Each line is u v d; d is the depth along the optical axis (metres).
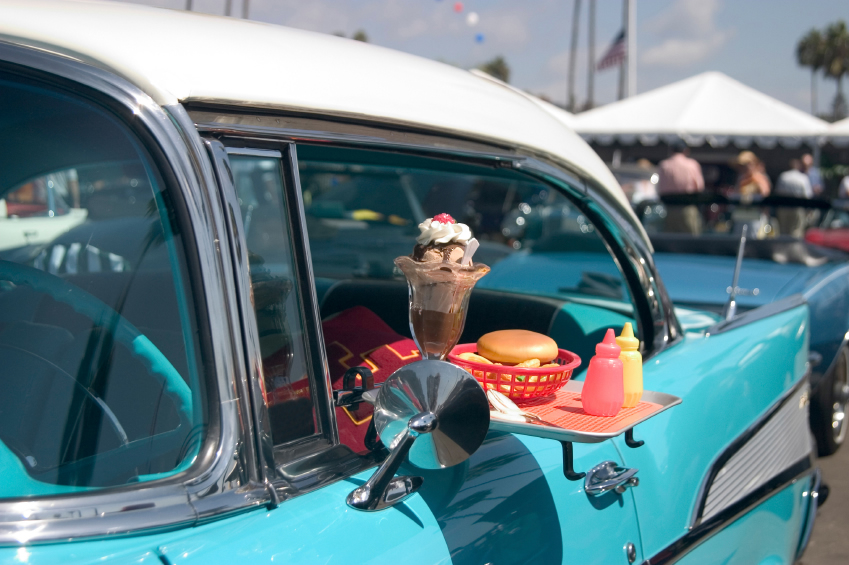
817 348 3.66
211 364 0.83
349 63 1.08
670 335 1.74
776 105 11.52
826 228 4.95
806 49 65.19
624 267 1.66
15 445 0.88
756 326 2.00
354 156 1.84
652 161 13.95
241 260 0.86
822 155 21.11
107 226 1.01
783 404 1.96
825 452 4.01
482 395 0.85
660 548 1.35
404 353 1.41
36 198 1.16
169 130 0.83
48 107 0.88
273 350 0.91
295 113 0.95
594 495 1.18
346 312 1.58
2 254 1.22
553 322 1.87
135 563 0.75
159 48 0.87
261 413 0.85
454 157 1.23
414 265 1.07
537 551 1.06
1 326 0.97
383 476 0.88
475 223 8.02
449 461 0.85
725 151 12.65
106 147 0.90
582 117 12.02
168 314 0.87
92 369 0.91
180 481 0.80
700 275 3.82
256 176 1.71
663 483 1.38
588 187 1.50
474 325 1.94
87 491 0.78
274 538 0.82
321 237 4.42
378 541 0.88
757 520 1.74
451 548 0.94
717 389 1.64
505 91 1.46
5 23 0.86
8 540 0.73
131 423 0.86
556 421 1.08
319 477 0.91
